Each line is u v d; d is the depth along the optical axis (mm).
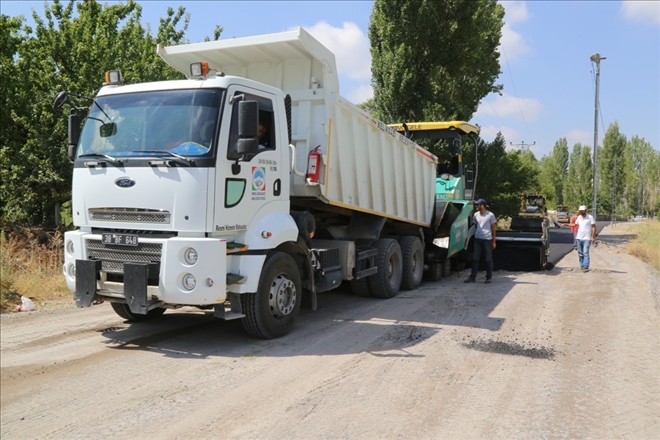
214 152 5609
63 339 6445
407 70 22703
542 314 8297
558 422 4203
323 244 8375
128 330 6930
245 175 6008
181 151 5648
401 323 7609
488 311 8539
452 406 4496
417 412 4355
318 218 8703
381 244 9688
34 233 14094
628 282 12016
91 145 6168
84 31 14797
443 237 12555
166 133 5805
